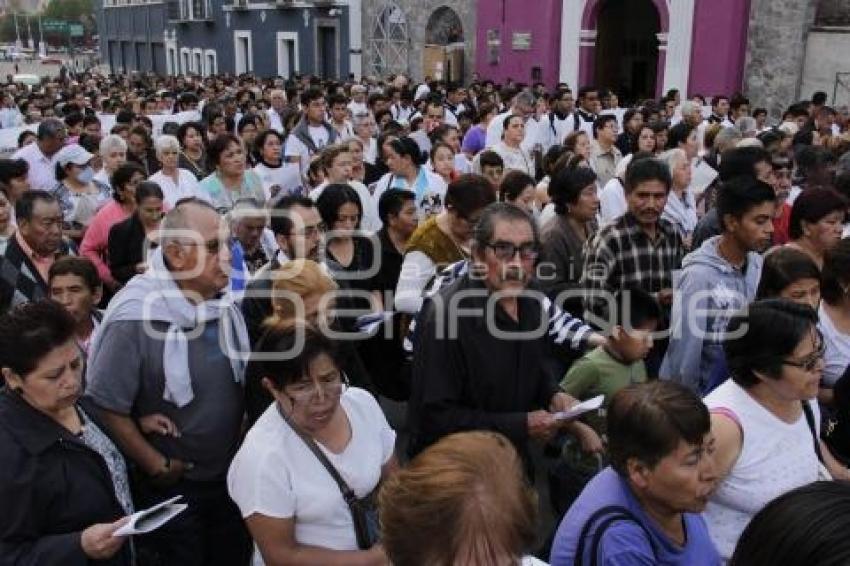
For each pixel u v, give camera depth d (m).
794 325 2.27
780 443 2.35
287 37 26.22
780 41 14.83
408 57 22.03
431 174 6.28
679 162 5.34
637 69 19.47
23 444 2.17
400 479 1.37
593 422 3.22
